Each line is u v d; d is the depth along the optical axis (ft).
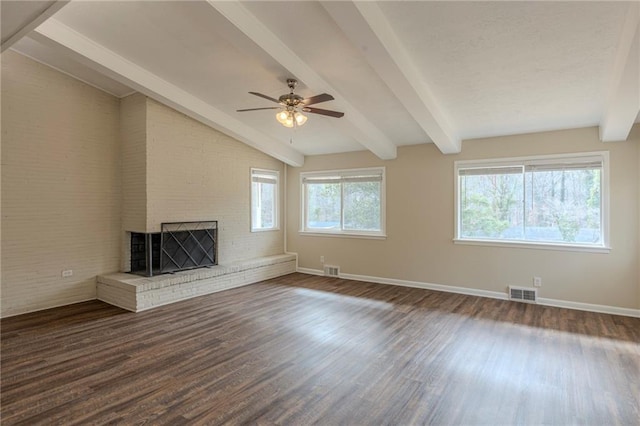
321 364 10.00
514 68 11.07
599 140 14.75
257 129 19.76
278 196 23.98
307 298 17.12
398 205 19.93
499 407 7.89
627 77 9.56
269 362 10.12
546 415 7.59
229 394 8.41
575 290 15.26
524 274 16.39
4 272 13.92
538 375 9.35
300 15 9.78
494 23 9.06
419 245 19.27
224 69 13.55
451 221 18.29
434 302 16.38
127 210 17.25
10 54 13.89
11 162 13.99
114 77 13.44
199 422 7.32
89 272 16.46
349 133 16.49
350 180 21.74
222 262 20.15
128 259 17.48
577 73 11.03
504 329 12.78
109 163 17.13
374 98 14.42
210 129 19.35
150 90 14.30
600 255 14.75
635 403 8.02
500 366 9.87
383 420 7.41
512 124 15.49
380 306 15.74
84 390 8.55
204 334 12.28
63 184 15.53
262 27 10.34
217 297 17.28
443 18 9.04
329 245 22.59
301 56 11.69
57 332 12.38
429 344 11.42
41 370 9.57
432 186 18.83
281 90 14.64
